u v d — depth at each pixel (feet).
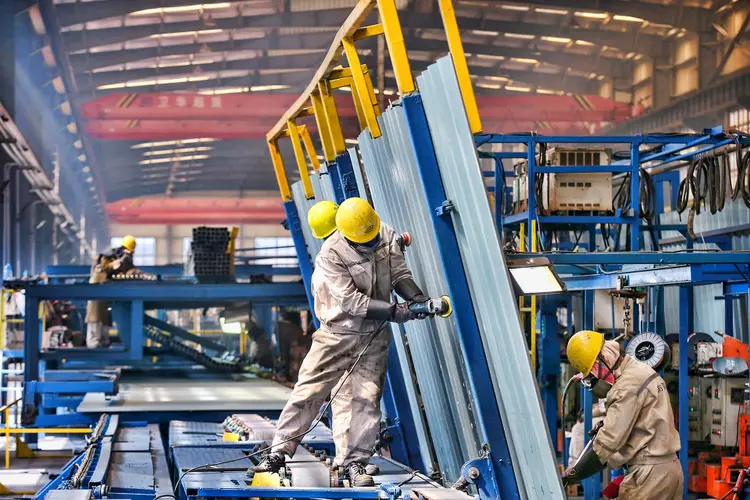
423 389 21.74
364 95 21.12
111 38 110.42
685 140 32.81
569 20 122.62
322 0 118.11
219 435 31.01
